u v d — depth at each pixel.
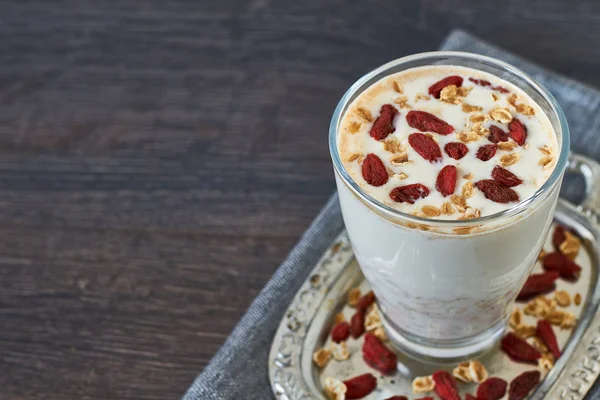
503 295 0.55
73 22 0.77
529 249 0.53
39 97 0.73
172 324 0.61
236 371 0.57
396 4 0.76
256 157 0.68
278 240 0.64
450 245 0.51
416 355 0.58
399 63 0.56
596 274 0.59
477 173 0.53
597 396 0.55
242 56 0.74
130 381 0.59
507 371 0.57
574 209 0.61
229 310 0.61
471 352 0.57
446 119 0.55
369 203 0.51
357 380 0.57
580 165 0.63
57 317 0.62
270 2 0.77
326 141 0.69
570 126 0.65
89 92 0.73
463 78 0.56
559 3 0.75
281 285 0.60
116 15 0.77
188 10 0.77
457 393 0.56
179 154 0.69
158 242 0.64
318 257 0.61
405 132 0.54
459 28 0.74
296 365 0.57
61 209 0.66
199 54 0.74
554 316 0.58
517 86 0.55
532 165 0.53
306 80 0.72
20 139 0.70
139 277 0.63
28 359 0.60
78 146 0.70
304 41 0.75
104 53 0.75
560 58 0.71
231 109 0.71
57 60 0.75
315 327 0.58
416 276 0.53
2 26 0.77
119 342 0.60
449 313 0.55
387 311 0.58
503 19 0.74
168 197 0.66
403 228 0.51
